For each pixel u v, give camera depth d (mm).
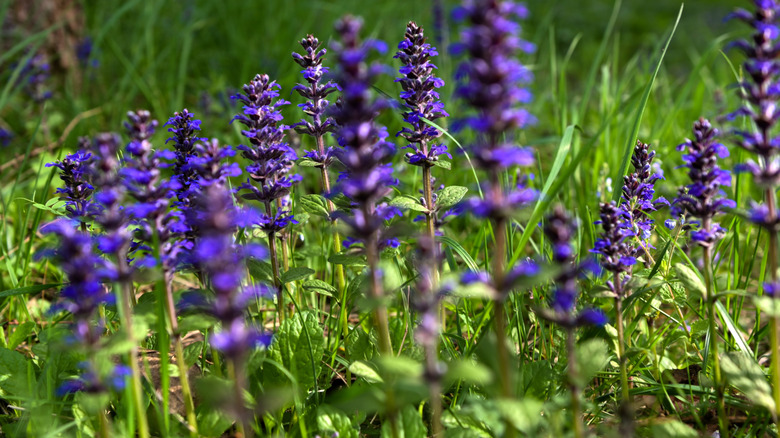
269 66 7910
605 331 3088
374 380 2650
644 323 3590
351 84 2080
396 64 7141
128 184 2461
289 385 3023
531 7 14930
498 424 2572
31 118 7051
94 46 7340
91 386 2291
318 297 4391
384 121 6508
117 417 2984
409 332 3322
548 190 3289
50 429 2723
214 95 7348
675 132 6449
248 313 3164
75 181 3244
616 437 2367
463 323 3764
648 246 3514
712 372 3260
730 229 3902
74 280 2189
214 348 3014
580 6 16094
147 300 2949
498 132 1951
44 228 2785
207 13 9102
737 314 3498
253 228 3418
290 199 4199
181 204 3285
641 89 5340
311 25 9086
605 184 4891
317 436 2695
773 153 2301
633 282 2814
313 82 3578
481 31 1844
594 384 3314
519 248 3006
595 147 5793
